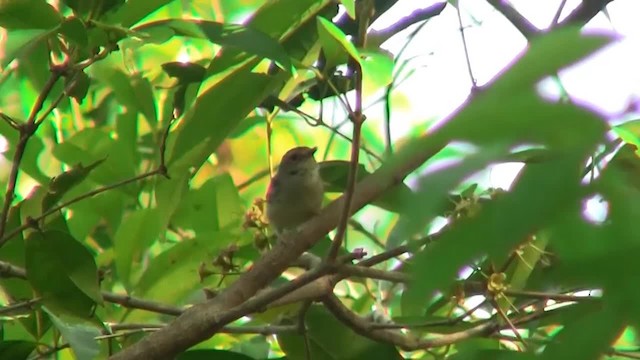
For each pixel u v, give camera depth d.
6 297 6.89
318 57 7.07
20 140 5.61
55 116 9.38
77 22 5.33
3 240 5.71
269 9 6.55
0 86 7.77
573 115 1.56
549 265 5.85
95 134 8.38
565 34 1.60
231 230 8.00
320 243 8.20
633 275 1.50
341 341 7.50
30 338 7.38
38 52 7.48
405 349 6.84
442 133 1.59
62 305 6.00
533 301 6.69
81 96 5.75
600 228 1.54
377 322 7.18
